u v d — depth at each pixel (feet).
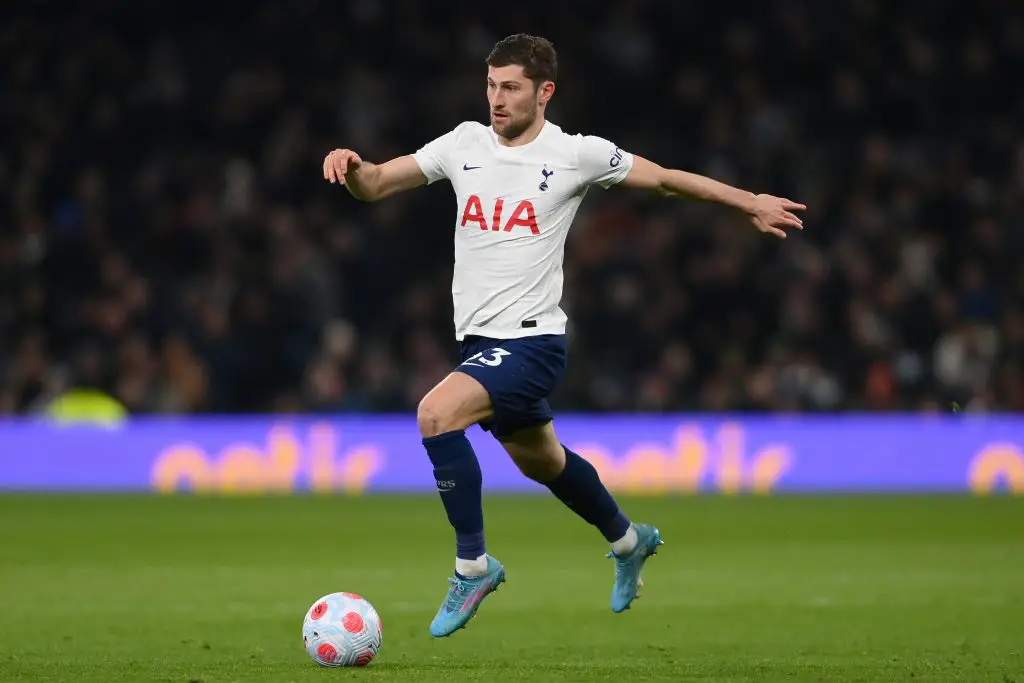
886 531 154.92
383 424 220.23
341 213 260.62
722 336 241.55
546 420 73.05
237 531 154.71
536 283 71.36
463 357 73.77
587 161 71.36
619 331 235.81
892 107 279.90
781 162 268.41
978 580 111.55
